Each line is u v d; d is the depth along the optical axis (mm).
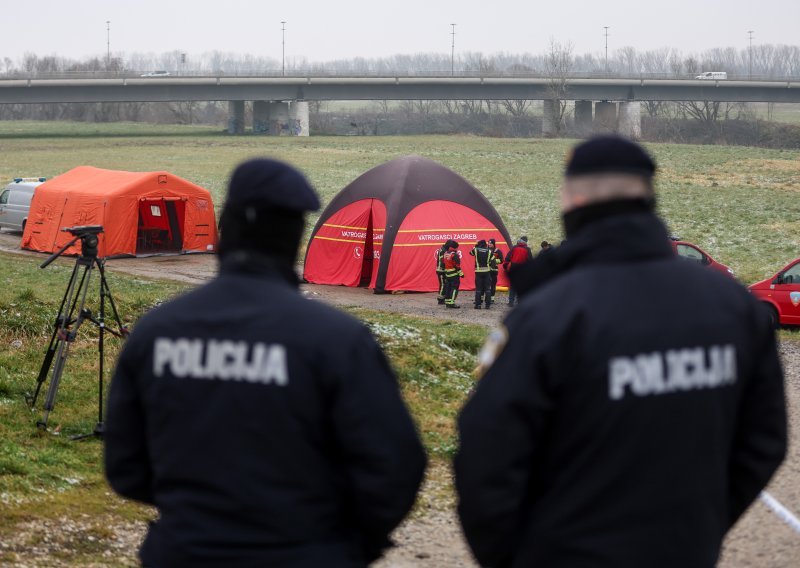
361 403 7816
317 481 7926
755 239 115250
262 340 7879
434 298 70312
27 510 20141
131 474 8523
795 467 26219
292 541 7785
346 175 186125
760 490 8086
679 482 7320
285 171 8312
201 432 7863
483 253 65000
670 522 7297
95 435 26547
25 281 58438
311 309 8062
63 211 88438
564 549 7375
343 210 76625
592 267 7605
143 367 8211
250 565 7684
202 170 194875
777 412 8000
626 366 7254
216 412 7848
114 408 8406
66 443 25641
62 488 22156
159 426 8070
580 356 7266
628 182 7684
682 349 7391
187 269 80625
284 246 8344
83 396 30281
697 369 7430
